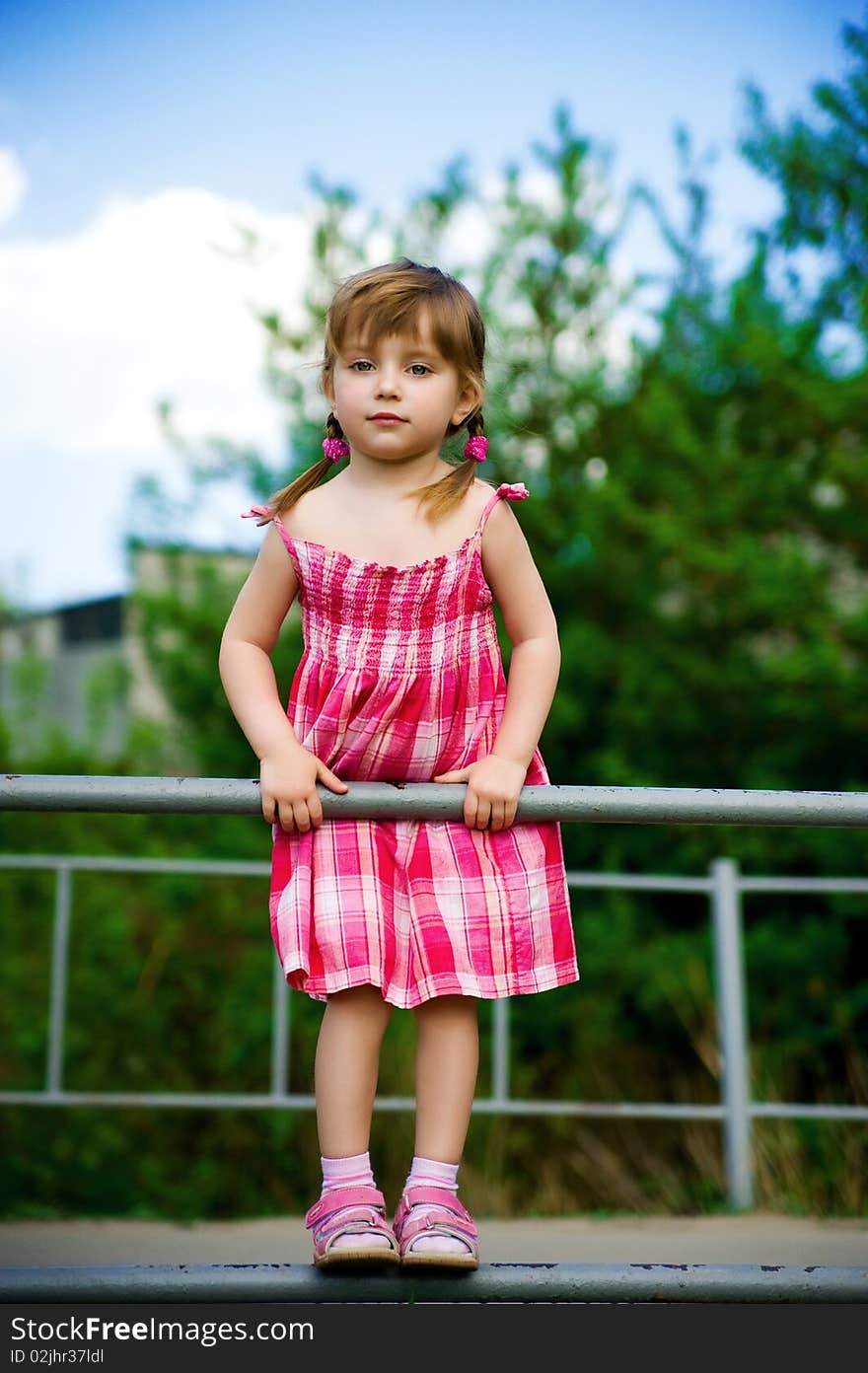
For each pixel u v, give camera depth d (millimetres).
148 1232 3602
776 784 5645
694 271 6367
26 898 6016
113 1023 5578
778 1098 5039
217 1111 5406
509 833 1719
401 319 1760
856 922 5680
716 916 4121
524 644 1844
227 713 6434
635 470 6070
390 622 1771
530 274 6402
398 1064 5000
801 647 5602
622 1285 1490
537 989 1675
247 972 5652
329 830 1693
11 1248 3305
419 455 1817
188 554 6566
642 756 5977
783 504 5875
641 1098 5480
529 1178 5238
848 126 5969
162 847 6031
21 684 8234
